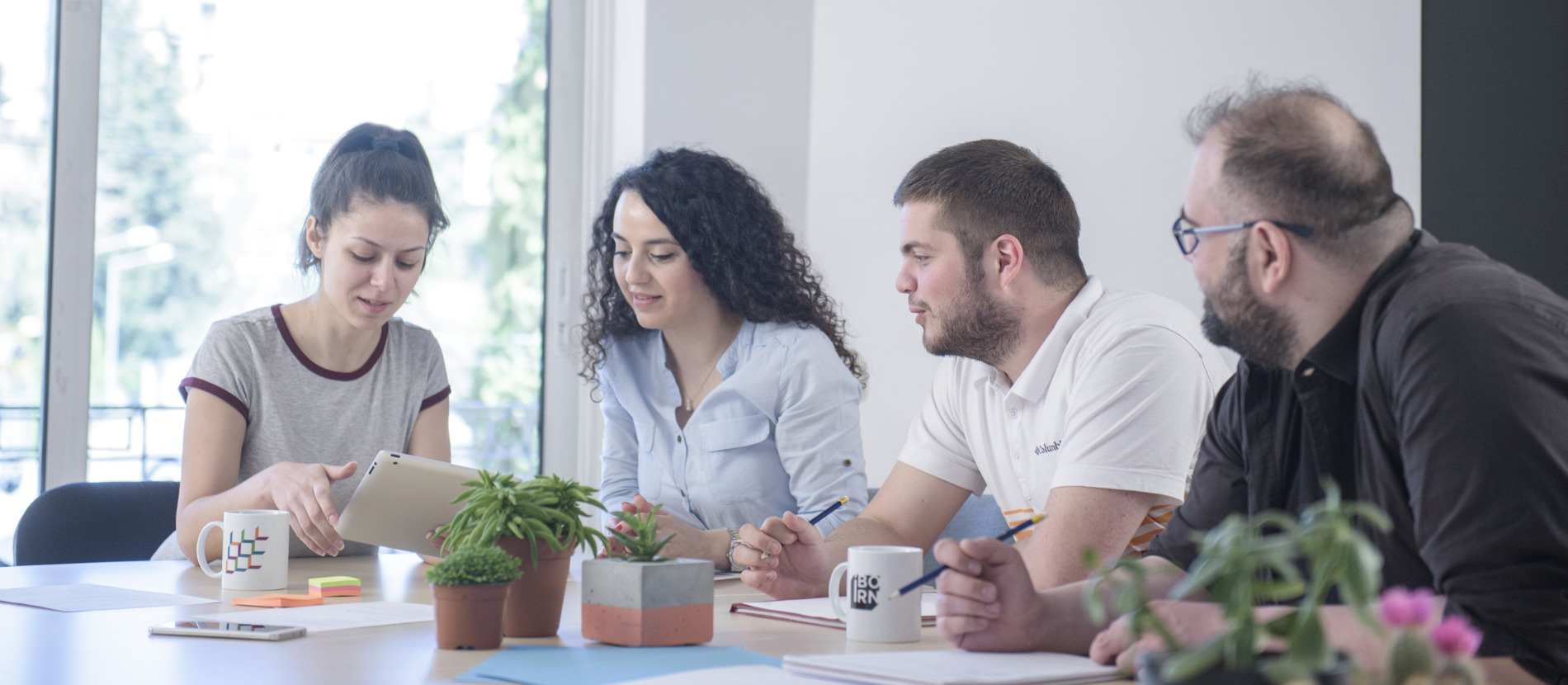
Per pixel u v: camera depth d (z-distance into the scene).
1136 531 1.51
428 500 1.56
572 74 3.43
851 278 3.23
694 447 2.11
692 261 2.05
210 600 1.39
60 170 2.89
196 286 3.08
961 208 1.63
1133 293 1.65
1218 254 1.10
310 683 0.93
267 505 1.71
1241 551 0.56
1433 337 0.96
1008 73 2.90
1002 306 1.64
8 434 2.88
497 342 3.41
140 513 2.15
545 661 1.00
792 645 1.12
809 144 3.37
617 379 2.20
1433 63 2.17
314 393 2.08
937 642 1.15
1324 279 1.06
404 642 1.10
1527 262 2.06
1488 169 2.11
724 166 2.14
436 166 3.34
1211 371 1.56
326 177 2.06
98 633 1.15
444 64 3.35
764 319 2.12
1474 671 0.53
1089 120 2.72
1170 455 1.48
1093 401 1.51
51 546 2.05
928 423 1.87
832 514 1.96
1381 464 1.06
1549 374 0.91
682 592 1.11
